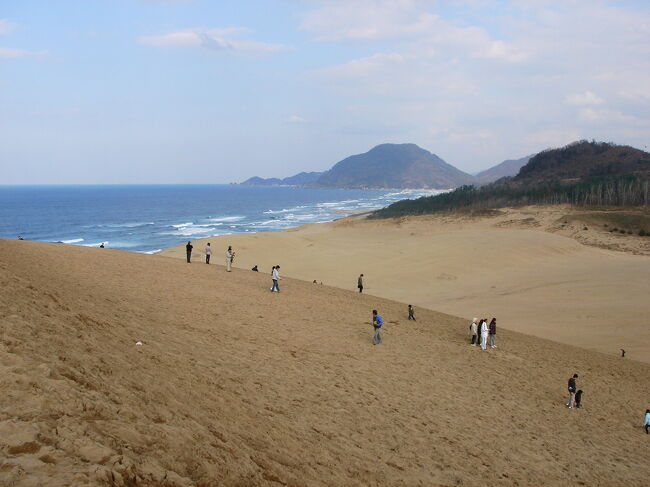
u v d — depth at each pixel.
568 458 12.38
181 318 16.41
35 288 11.84
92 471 4.52
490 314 38.62
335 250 68.56
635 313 37.56
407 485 8.57
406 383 15.20
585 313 38.06
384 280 53.22
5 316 8.40
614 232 92.88
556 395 17.97
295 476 7.02
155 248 92.88
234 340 15.22
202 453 6.20
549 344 27.23
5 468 4.18
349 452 9.14
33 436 4.82
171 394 8.12
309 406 11.08
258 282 28.98
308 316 21.83
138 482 4.83
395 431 11.16
